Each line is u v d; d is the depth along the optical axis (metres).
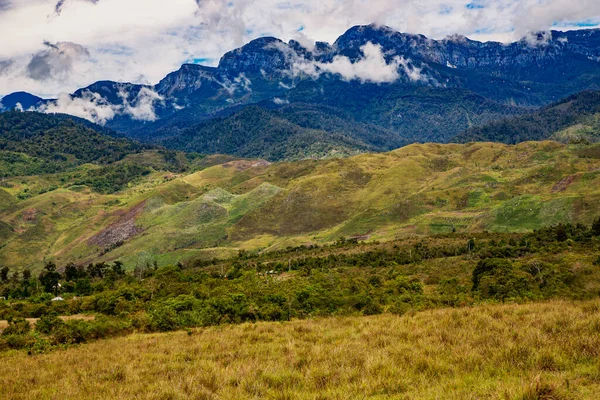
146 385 13.23
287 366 13.58
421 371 11.63
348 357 13.80
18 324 45.41
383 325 19.67
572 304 19.30
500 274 43.34
